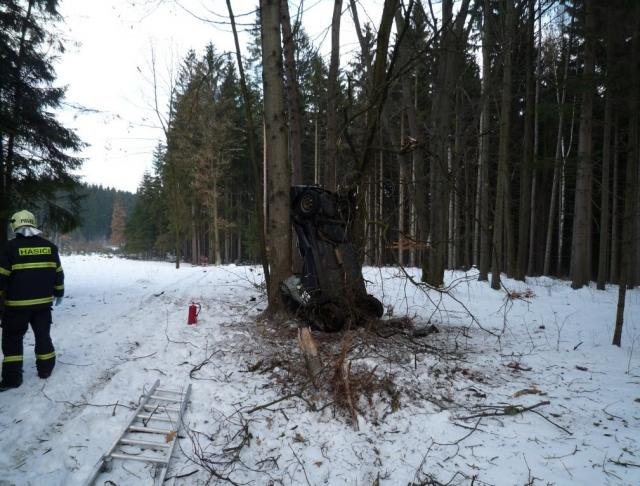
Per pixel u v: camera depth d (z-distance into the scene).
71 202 9.82
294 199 6.65
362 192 5.84
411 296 10.07
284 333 5.95
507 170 13.02
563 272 29.70
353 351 5.15
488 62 11.66
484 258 13.54
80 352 5.19
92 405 3.74
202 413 3.73
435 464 3.11
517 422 3.70
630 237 6.18
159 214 36.44
